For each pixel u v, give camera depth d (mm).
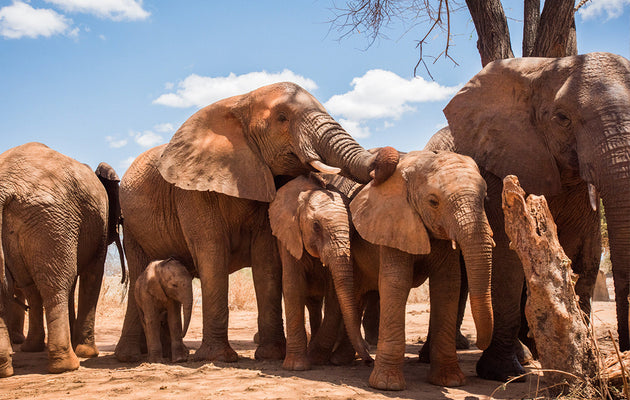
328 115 7320
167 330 7980
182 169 7543
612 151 5383
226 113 7730
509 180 4824
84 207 7410
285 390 5387
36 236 6695
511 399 5238
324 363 7008
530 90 6332
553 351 4684
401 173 5742
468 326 11641
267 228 7613
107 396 5238
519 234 4832
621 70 5746
